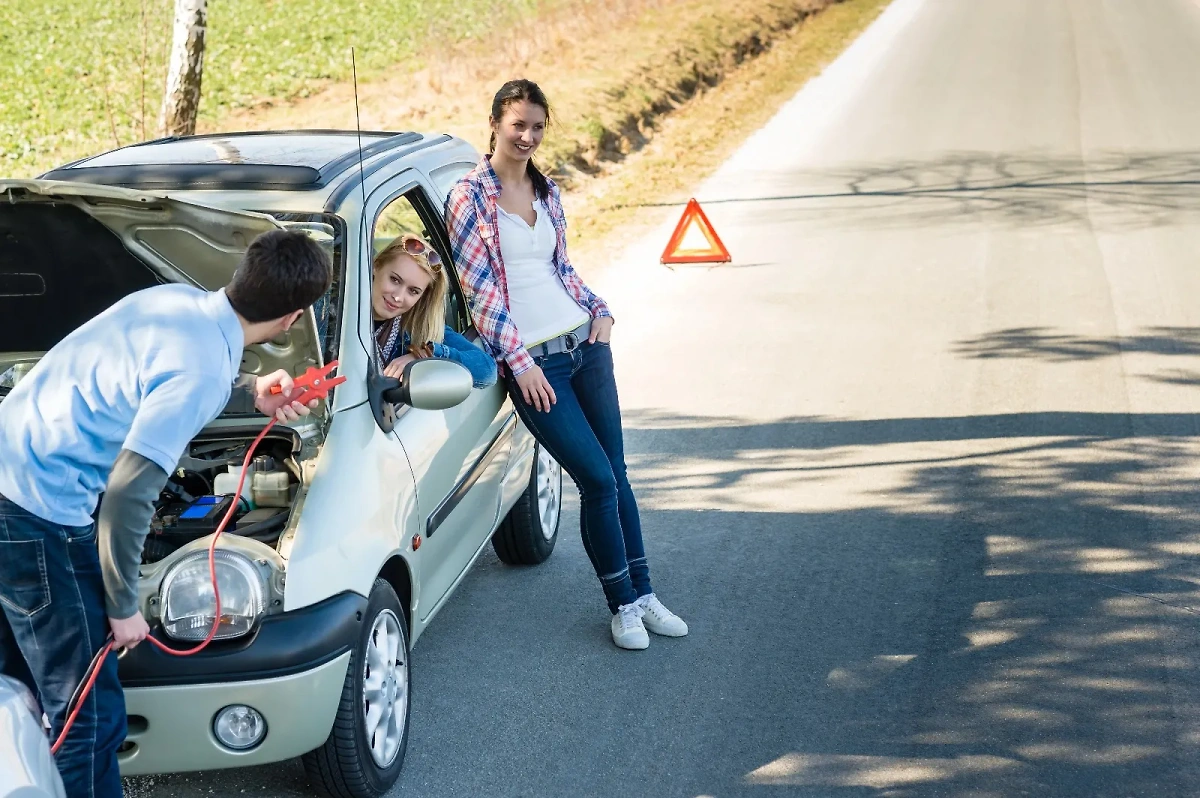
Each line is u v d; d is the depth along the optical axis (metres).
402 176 4.69
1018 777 4.04
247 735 3.46
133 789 3.95
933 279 10.96
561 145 15.42
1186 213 13.20
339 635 3.51
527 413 4.84
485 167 4.70
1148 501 6.32
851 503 6.38
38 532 2.94
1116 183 14.78
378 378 4.05
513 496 5.36
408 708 4.11
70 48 19.02
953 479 6.66
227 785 3.98
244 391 3.98
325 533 3.61
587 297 5.00
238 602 3.39
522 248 4.77
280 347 3.82
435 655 4.90
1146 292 10.41
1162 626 5.05
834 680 4.66
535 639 5.05
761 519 6.19
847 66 24.83
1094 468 6.77
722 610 5.24
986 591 5.37
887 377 8.41
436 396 3.98
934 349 9.01
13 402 2.97
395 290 4.25
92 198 3.49
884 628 5.06
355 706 3.67
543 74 19.59
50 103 16.67
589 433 4.86
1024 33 29.27
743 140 18.12
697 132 18.47
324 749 3.69
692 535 6.01
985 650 4.87
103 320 2.98
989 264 11.41
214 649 3.38
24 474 2.92
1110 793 3.96
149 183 4.35
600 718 4.43
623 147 16.97
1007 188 14.69
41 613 3.00
